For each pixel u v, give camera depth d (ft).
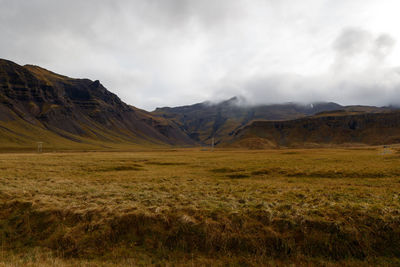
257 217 43.93
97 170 132.87
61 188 72.64
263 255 37.19
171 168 151.12
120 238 42.32
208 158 231.30
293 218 42.42
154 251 39.50
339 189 68.74
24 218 48.57
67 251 40.04
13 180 85.76
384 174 95.40
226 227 41.70
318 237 38.86
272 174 111.65
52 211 49.32
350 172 102.06
